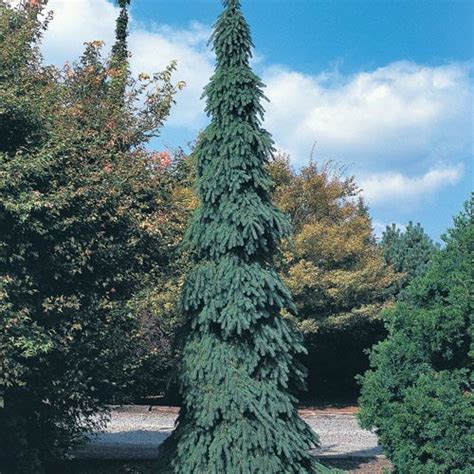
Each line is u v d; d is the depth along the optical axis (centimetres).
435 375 807
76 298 852
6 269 770
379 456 1249
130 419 1748
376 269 1983
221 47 757
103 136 1101
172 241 1064
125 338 946
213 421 686
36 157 790
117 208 959
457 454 744
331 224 2014
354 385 2355
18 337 716
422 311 821
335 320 1956
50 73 1070
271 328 722
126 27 1838
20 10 972
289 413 714
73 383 875
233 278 710
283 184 1956
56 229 825
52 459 964
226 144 739
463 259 844
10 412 845
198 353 719
